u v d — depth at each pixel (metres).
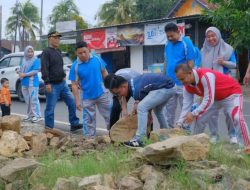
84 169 5.03
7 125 7.31
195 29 24.86
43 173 5.12
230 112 6.21
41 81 16.39
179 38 7.61
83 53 8.04
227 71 7.70
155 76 6.77
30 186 5.02
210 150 5.02
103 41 29.91
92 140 7.22
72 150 6.70
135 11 47.69
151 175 4.45
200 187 4.22
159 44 26.11
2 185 5.14
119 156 5.29
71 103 9.60
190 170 4.47
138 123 6.59
